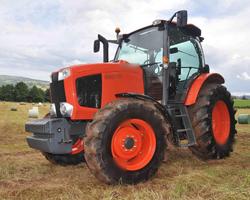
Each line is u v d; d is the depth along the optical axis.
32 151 7.57
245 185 4.27
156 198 3.83
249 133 10.85
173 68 5.91
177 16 5.30
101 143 4.43
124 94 4.89
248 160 6.25
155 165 4.85
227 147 6.41
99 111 4.62
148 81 5.69
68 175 5.26
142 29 6.18
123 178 4.57
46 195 4.14
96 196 4.07
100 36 6.36
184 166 5.74
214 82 6.57
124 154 4.71
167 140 5.04
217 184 4.47
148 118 4.84
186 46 6.29
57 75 5.14
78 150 5.37
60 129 4.83
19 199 4.02
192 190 4.21
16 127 12.47
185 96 5.86
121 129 4.71
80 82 4.96
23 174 5.30
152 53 5.93
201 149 6.01
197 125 5.92
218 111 6.50
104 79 5.12
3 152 7.43
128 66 5.42
